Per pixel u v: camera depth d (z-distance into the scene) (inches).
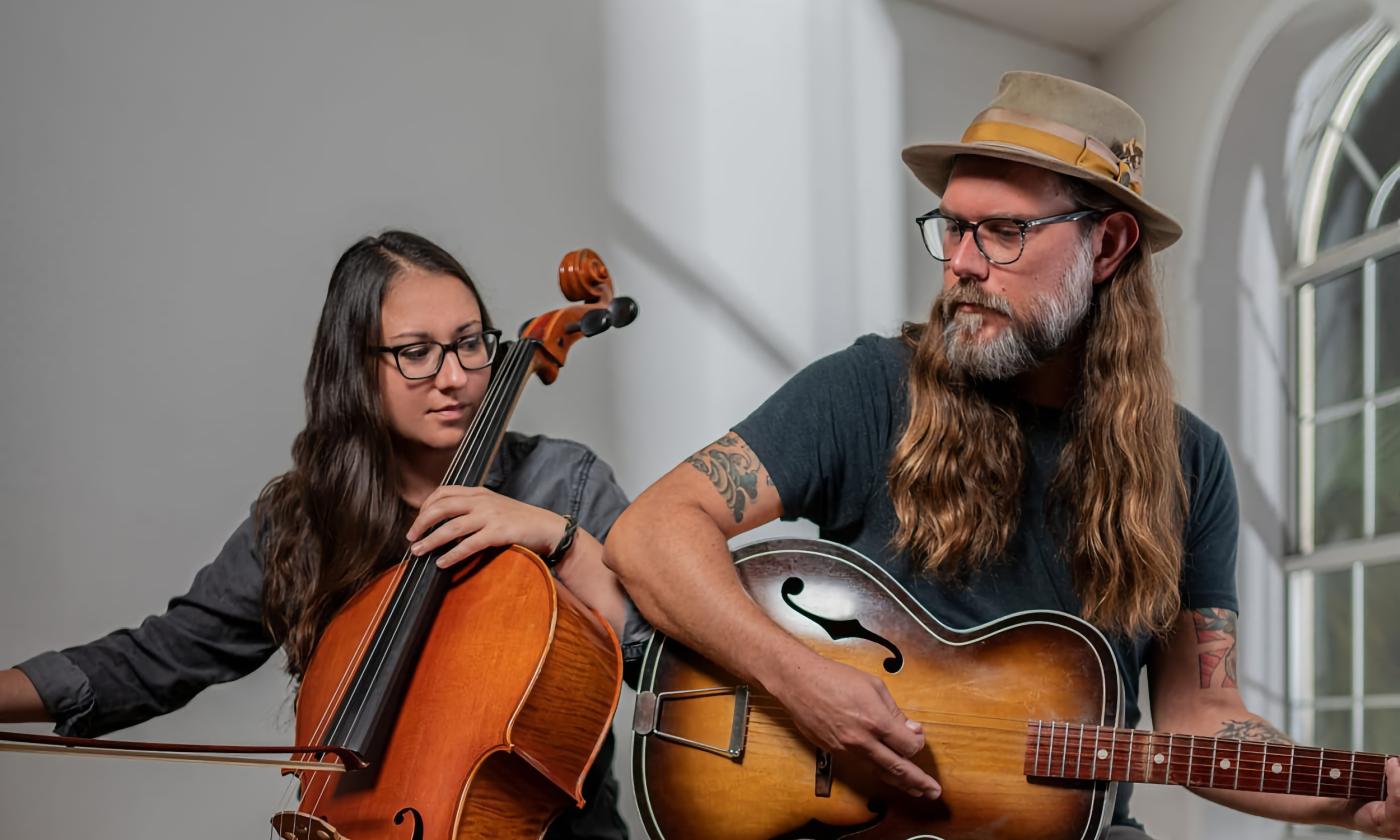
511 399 72.4
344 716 57.5
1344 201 165.5
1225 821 155.6
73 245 120.0
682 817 64.0
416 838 54.4
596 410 147.6
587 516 81.4
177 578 121.3
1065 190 67.3
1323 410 165.5
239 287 127.9
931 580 69.1
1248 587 164.7
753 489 68.0
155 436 121.7
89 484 118.0
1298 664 163.3
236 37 130.4
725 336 157.2
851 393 71.5
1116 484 69.2
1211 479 74.1
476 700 57.8
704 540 64.6
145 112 124.9
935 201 175.6
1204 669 72.1
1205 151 170.6
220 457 124.8
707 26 161.5
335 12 136.3
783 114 165.3
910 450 69.3
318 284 132.5
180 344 124.1
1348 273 162.7
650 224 154.3
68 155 120.6
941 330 70.0
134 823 115.0
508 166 145.5
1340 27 159.8
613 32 154.5
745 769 64.1
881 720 60.2
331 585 73.1
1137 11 181.5
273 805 121.6
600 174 151.6
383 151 137.7
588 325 78.4
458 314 74.1
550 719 58.5
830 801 63.5
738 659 62.4
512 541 65.6
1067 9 181.5
